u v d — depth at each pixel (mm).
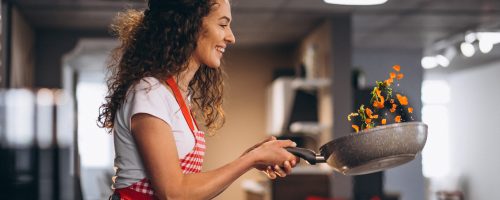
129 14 2010
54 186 4508
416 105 10789
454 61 12922
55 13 7574
